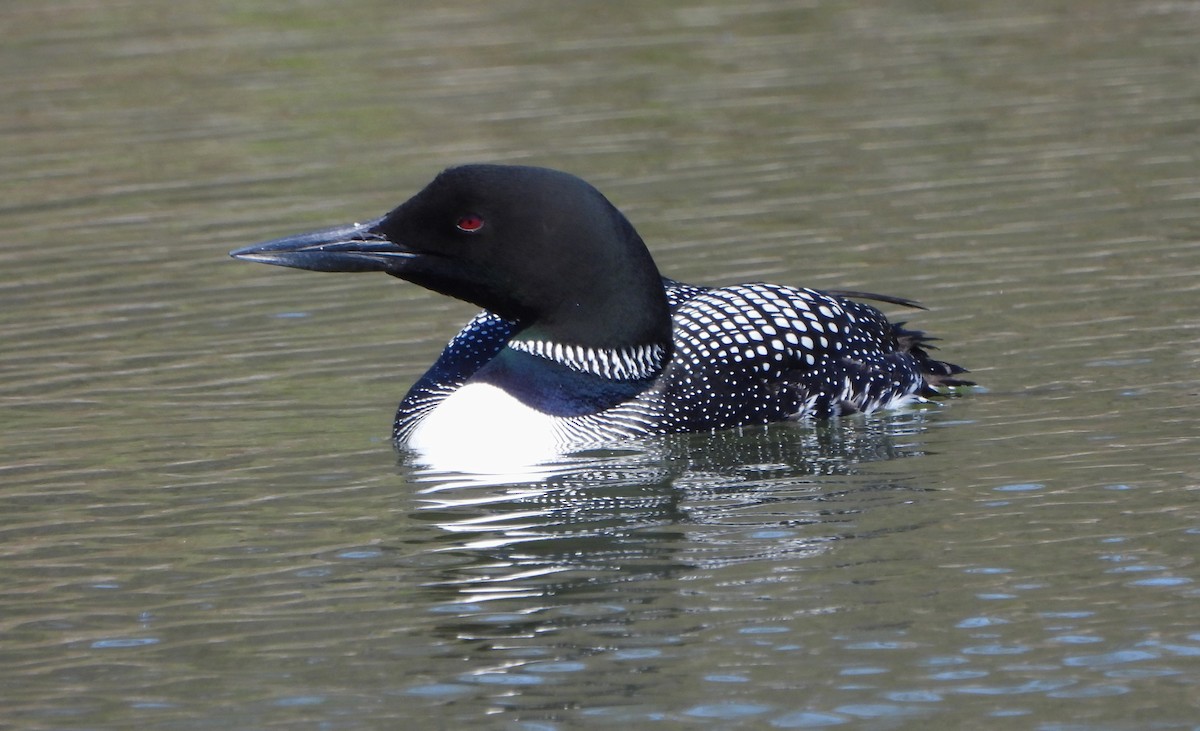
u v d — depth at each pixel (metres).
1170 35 23.03
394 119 20.56
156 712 7.35
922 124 19.41
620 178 17.88
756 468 10.40
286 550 9.16
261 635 8.07
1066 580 8.29
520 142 19.38
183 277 15.21
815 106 20.47
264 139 19.97
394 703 7.34
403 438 11.01
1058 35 23.55
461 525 9.46
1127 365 11.82
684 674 7.50
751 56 23.20
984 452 10.38
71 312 14.30
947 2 26.02
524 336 11.12
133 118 21.02
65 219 17.25
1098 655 7.51
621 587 8.45
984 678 7.35
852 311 12.02
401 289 14.83
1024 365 12.00
